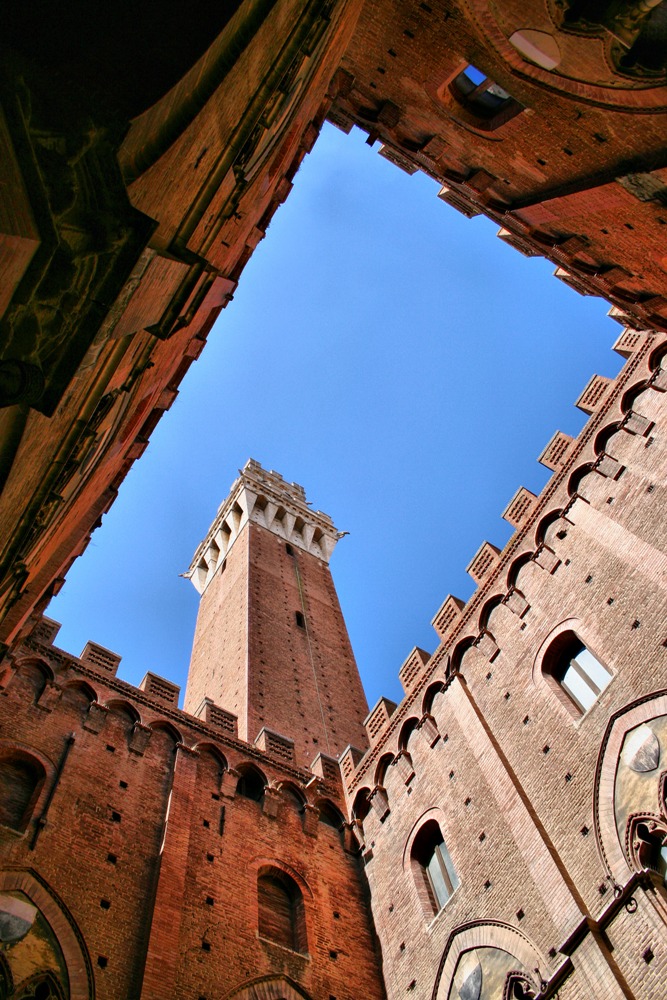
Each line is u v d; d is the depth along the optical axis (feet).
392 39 57.72
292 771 101.14
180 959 67.62
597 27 44.21
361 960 81.30
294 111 47.80
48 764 77.30
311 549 223.30
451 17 50.75
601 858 61.52
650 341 89.35
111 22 19.27
